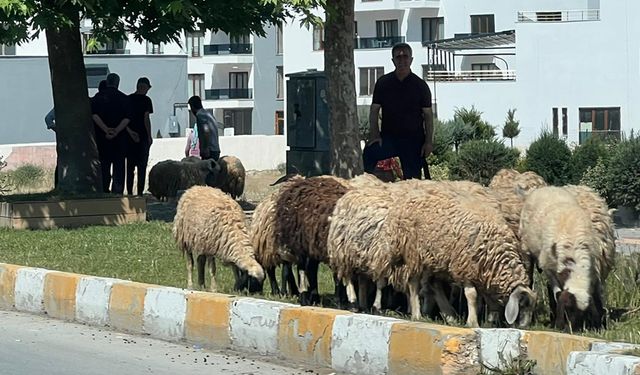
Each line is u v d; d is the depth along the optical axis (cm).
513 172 1155
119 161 1923
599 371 698
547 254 893
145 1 1617
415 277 934
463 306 991
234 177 2167
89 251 1409
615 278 1062
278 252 1065
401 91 1438
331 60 1670
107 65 4072
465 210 901
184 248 1145
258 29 1769
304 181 1048
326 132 1925
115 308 1059
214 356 934
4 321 1110
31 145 3450
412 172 1446
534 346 773
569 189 971
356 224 953
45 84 3975
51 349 959
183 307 995
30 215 1645
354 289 986
